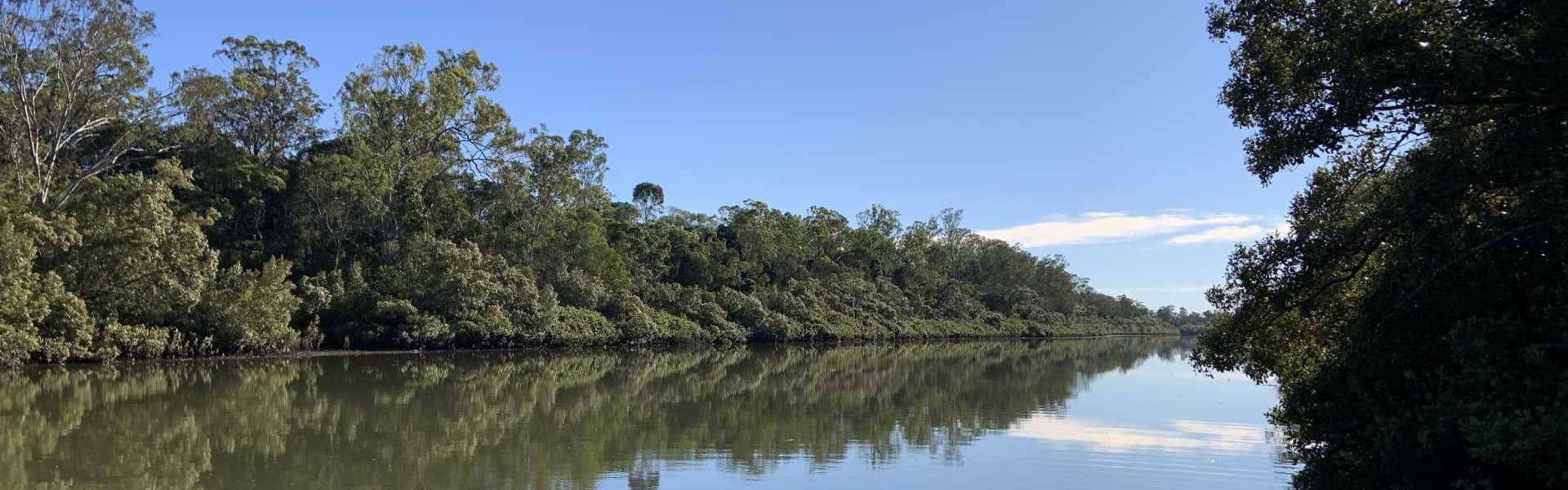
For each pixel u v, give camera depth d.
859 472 12.00
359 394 20.28
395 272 38.69
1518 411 7.87
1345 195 11.41
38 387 20.27
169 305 28.62
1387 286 9.92
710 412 18.14
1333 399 11.58
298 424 15.41
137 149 36.44
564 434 14.89
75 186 30.89
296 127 47.66
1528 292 8.85
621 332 46.88
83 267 27.06
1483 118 8.69
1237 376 31.06
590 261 49.84
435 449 13.16
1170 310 170.00
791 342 61.81
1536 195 8.28
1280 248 10.77
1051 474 11.98
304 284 36.22
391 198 43.91
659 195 80.69
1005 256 99.75
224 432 14.36
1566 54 7.59
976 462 12.75
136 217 28.06
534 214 48.53
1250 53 10.16
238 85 43.41
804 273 72.31
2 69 30.95
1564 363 8.25
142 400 18.23
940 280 87.88
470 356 36.34
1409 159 9.77
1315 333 12.11
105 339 26.62
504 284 41.47
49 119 32.84
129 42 32.69
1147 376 30.28
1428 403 9.70
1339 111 8.93
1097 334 110.69
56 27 31.19
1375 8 8.75
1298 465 12.51
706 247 63.34
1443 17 8.66
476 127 47.41
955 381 27.33
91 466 11.44
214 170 40.50
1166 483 11.21
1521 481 9.30
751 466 12.34
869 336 67.69
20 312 23.56
